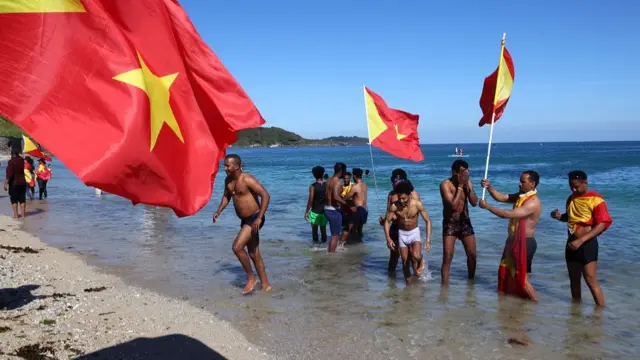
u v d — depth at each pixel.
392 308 7.00
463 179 7.98
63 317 6.18
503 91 7.71
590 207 6.96
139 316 6.38
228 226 14.11
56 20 3.52
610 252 10.31
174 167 3.75
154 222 14.84
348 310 6.89
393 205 8.48
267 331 6.05
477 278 8.55
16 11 3.41
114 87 3.61
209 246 11.22
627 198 20.00
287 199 21.75
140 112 3.63
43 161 21.22
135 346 5.38
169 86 3.93
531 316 6.67
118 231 13.17
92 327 5.89
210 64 4.26
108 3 3.81
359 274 8.89
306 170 51.06
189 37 4.16
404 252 8.33
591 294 7.57
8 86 3.30
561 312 6.82
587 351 5.55
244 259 7.67
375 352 5.49
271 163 75.50
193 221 15.06
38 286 7.57
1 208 18.06
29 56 3.40
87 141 3.41
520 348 5.63
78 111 3.45
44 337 5.45
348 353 5.45
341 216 10.91
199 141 3.96
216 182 33.03
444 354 5.46
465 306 7.08
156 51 3.97
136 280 8.24
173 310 6.68
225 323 6.28
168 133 3.79
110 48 3.66
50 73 3.43
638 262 9.46
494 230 13.12
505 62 7.67
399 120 11.64
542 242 11.48
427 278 8.61
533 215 7.39
